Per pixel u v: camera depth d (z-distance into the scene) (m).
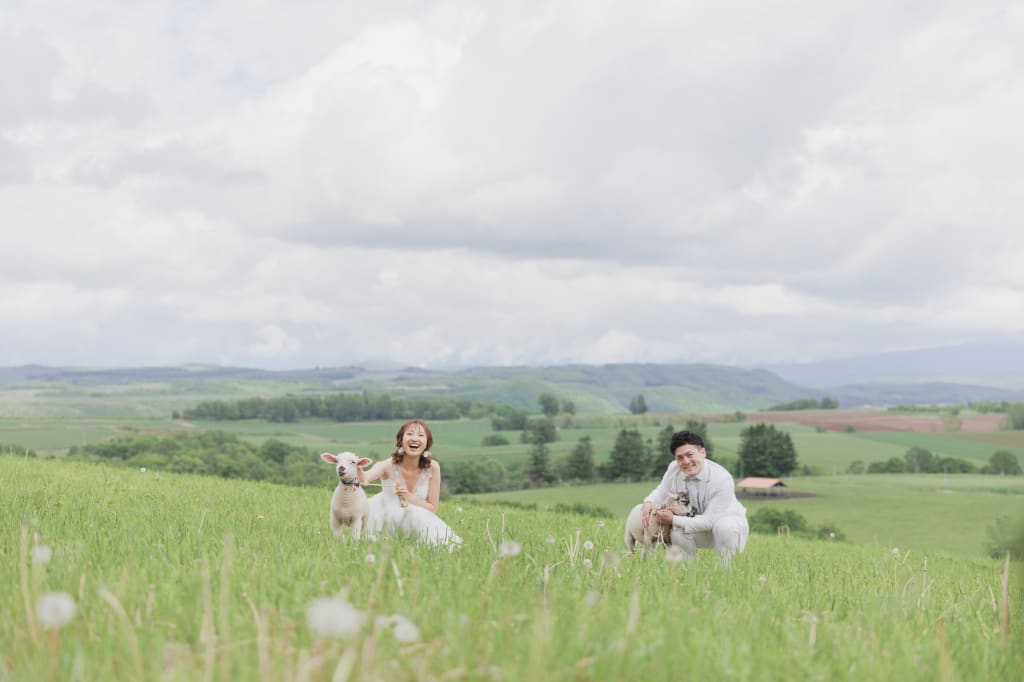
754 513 82.50
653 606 4.26
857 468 152.12
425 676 2.63
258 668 2.67
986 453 165.00
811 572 7.39
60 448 134.38
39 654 2.76
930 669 3.32
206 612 2.81
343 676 2.29
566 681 2.74
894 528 83.31
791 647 3.57
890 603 4.96
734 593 5.14
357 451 168.88
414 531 7.67
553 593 4.20
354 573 4.84
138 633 3.12
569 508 75.88
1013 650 3.73
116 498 11.09
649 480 149.12
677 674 2.95
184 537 6.69
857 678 3.16
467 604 3.86
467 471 140.62
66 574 4.31
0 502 9.05
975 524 84.19
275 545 6.36
